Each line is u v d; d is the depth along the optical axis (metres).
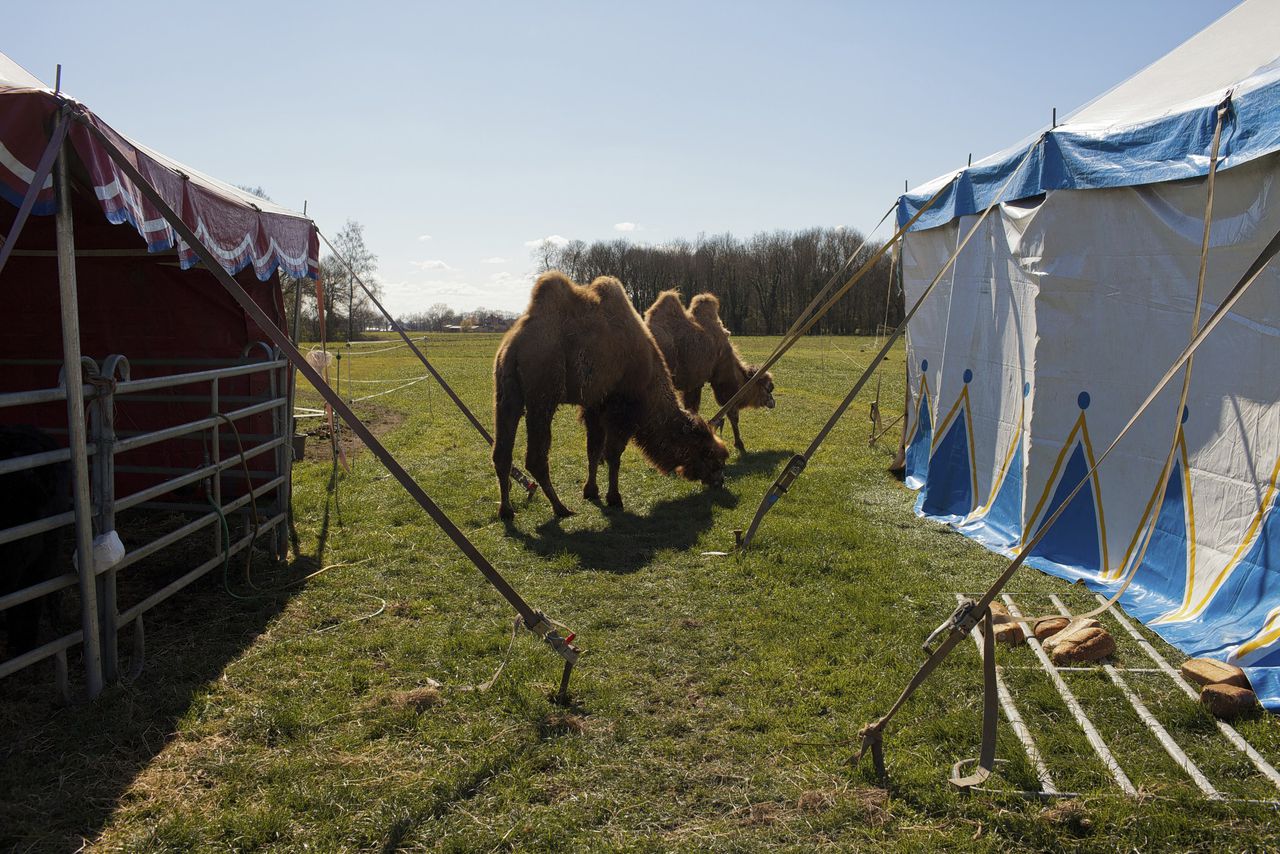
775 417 15.55
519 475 8.08
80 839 2.92
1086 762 3.47
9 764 3.33
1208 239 4.76
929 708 3.99
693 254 78.88
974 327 7.85
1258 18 5.98
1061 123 6.81
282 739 3.66
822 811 3.17
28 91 3.30
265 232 6.24
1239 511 4.89
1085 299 6.22
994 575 6.12
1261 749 3.57
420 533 7.10
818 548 6.66
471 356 36.94
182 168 5.46
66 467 4.12
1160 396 5.60
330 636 4.87
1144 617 5.16
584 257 79.19
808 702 4.07
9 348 7.29
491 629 5.00
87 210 5.49
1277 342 4.68
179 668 4.33
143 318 7.41
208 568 5.11
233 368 5.55
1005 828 3.04
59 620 4.34
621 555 6.55
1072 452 6.33
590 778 3.39
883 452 11.59
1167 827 3.00
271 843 2.95
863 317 64.56
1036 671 4.36
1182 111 5.18
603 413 8.16
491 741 3.66
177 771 3.38
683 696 4.16
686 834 3.03
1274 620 4.38
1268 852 2.88
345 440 12.36
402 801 3.17
